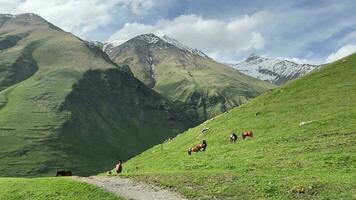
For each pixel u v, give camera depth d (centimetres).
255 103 10106
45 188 4322
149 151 9975
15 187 4466
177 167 6331
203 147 7562
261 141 6800
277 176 4275
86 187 4216
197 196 3772
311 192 3584
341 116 7044
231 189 3869
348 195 3419
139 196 3925
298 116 7888
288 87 10244
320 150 5431
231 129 8506
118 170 6288
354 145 5378
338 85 9106
